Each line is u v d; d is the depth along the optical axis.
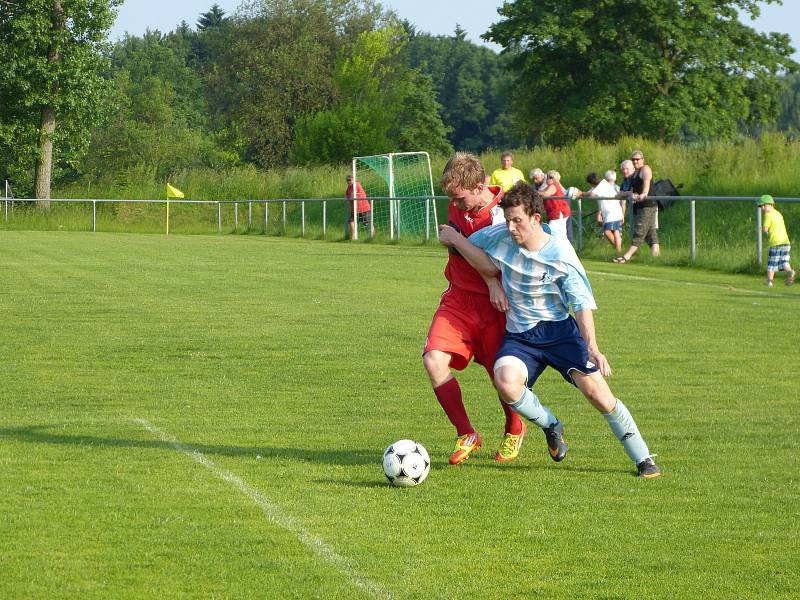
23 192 83.88
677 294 23.58
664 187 38.69
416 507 8.02
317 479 8.85
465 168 9.35
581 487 8.66
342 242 45.66
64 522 7.50
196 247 40.56
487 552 6.90
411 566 6.61
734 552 6.93
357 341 16.95
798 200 27.84
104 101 70.56
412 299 22.67
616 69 75.75
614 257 32.94
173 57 174.00
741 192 42.69
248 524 7.50
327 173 65.88
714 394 12.84
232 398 12.55
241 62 119.62
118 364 14.89
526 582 6.32
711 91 76.12
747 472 9.16
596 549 6.98
